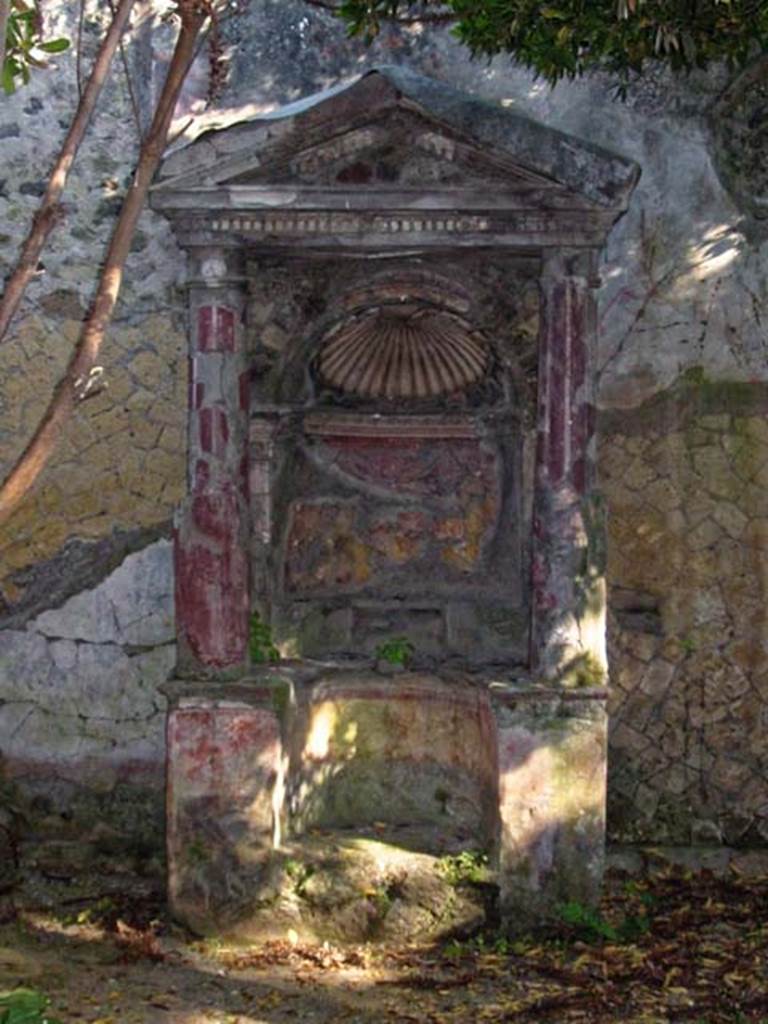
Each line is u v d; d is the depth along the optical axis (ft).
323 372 17.24
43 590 17.44
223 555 15.61
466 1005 13.84
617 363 17.30
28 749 17.47
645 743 17.38
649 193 17.28
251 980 14.47
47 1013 13.39
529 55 15.20
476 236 15.31
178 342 17.37
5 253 17.33
